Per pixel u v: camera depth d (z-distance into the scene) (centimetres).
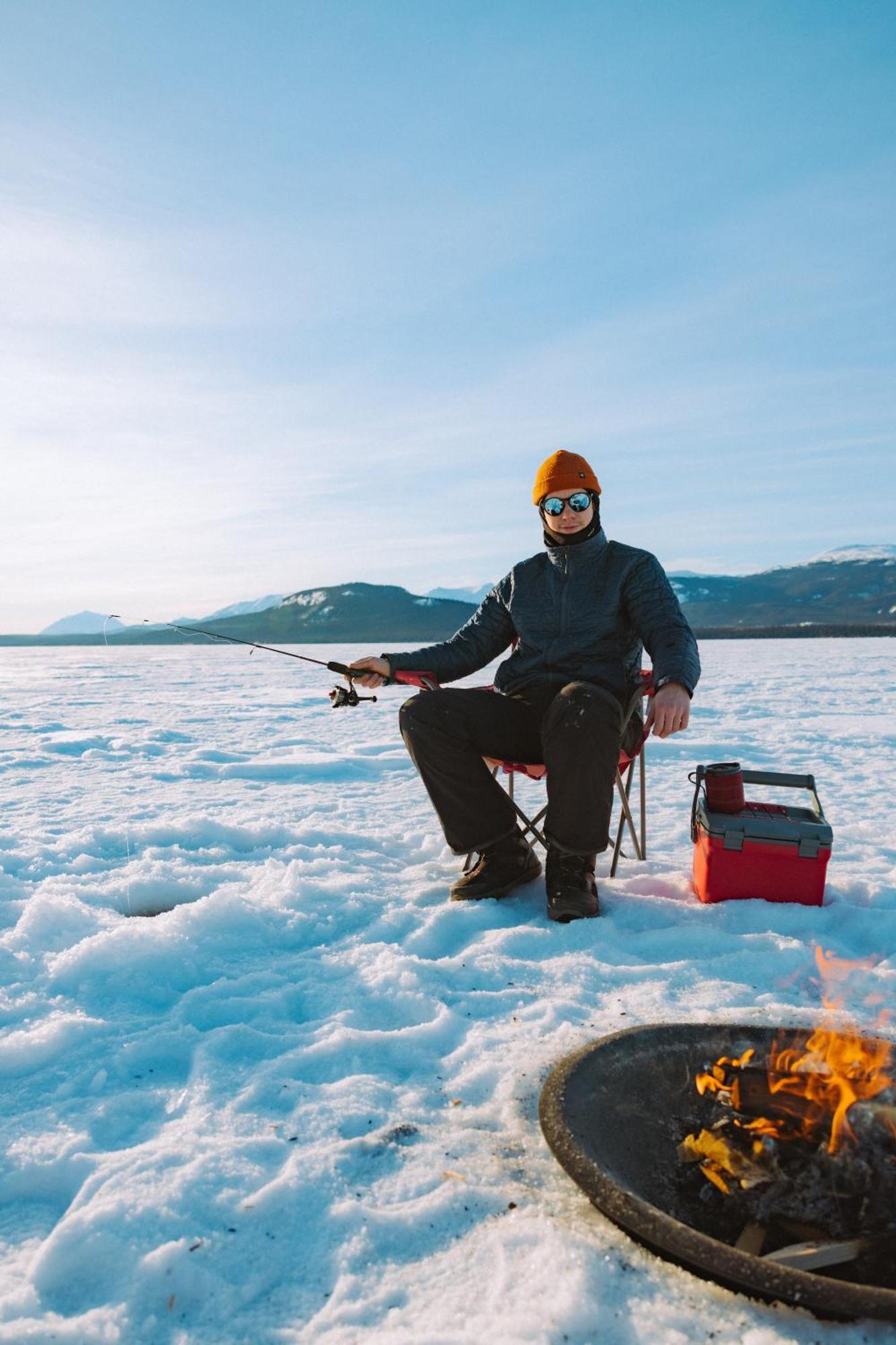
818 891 271
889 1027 184
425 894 292
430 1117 155
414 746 278
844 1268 114
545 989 211
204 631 349
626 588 285
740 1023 185
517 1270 113
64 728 960
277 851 345
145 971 221
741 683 1566
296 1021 202
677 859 342
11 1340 101
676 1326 104
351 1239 121
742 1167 133
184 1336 104
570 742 255
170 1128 152
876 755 661
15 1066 175
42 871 316
